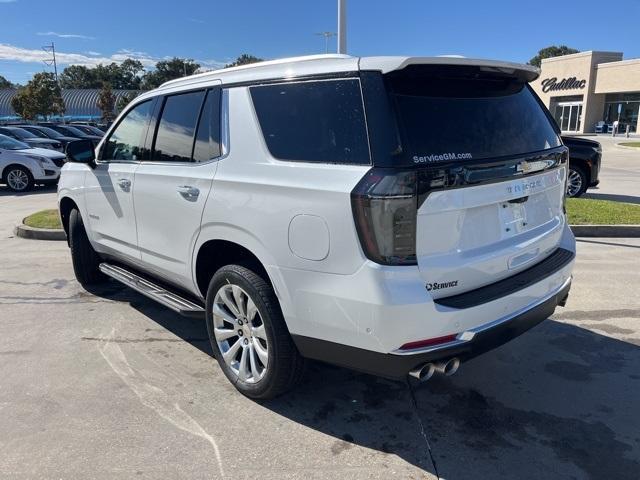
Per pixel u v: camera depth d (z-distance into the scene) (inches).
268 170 122.2
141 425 127.7
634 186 557.6
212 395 141.4
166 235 156.3
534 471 111.7
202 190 138.2
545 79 2202.3
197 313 150.9
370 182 103.0
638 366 156.1
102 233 194.7
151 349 169.0
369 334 106.5
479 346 114.0
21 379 149.8
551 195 140.0
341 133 111.1
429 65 109.3
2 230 358.0
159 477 109.9
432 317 105.3
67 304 209.6
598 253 280.8
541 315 129.6
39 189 611.2
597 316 192.5
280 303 121.5
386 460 115.3
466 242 113.2
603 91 1898.4
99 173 187.3
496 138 120.6
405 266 103.6
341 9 397.1
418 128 108.3
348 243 106.2
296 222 114.4
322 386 146.5
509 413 132.9
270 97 126.6
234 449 119.0
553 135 142.0
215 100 140.9
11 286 232.5
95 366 157.6
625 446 119.6
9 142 609.3
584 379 148.9
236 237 129.7
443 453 117.7
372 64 109.3
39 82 2012.8
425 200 104.0
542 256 137.4
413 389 144.8
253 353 134.7
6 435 124.0
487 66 116.3
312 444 121.0
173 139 155.3
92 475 110.4
